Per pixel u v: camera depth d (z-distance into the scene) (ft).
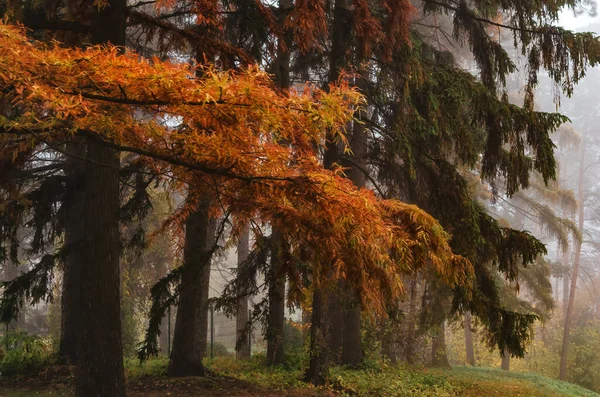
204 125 17.07
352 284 20.24
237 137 17.44
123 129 18.17
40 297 44.62
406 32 35.35
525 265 39.75
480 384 57.77
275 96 15.60
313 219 20.16
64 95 14.82
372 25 34.53
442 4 44.60
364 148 50.49
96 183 28.86
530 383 65.98
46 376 42.60
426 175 42.65
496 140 40.70
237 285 45.57
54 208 45.57
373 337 58.65
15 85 14.32
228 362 58.34
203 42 29.73
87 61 14.70
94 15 29.58
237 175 19.35
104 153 28.94
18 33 14.99
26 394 37.40
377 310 20.89
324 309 41.96
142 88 15.31
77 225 46.73
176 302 38.17
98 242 28.55
